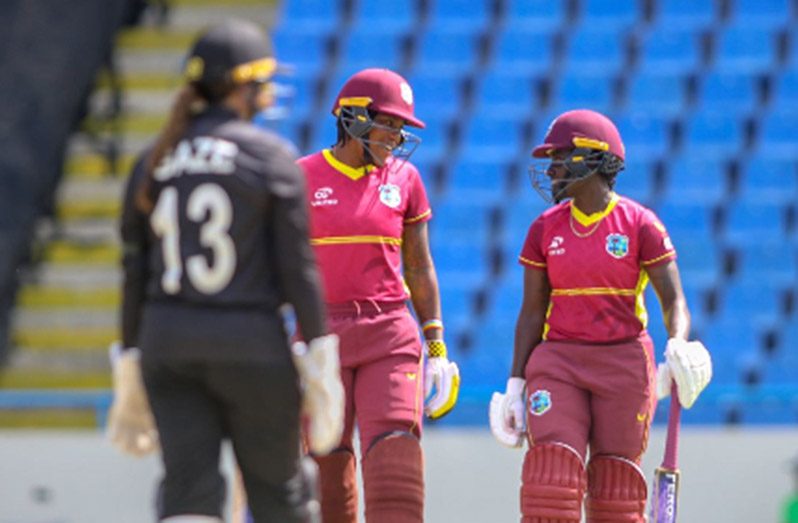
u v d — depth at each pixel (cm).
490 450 3127
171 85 5069
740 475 3108
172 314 1507
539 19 5197
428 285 2181
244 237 1500
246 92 1555
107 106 4997
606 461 2084
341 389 1541
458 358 4206
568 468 2034
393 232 2097
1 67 4747
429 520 3119
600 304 2084
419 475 2050
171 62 5128
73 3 4919
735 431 3128
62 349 4484
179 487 1522
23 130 4703
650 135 4841
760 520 3098
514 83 5003
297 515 1584
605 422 2083
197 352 1493
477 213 4647
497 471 3123
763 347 4306
